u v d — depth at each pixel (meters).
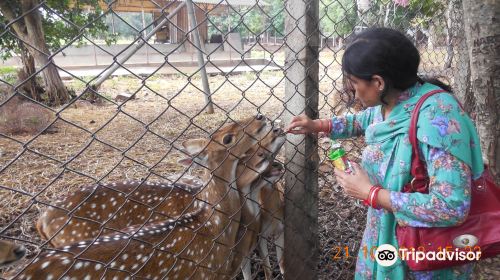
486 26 2.80
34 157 5.57
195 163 2.37
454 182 1.55
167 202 3.08
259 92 12.95
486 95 2.94
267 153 2.50
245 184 2.50
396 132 1.72
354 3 2.85
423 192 1.69
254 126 2.47
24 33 8.41
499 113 2.93
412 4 4.11
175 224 2.12
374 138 1.82
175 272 2.17
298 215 2.51
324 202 4.04
